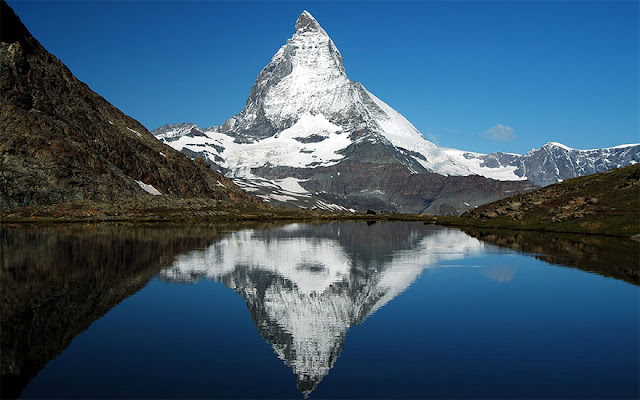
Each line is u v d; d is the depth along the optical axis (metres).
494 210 191.00
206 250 98.88
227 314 50.00
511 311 51.19
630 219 127.31
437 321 47.72
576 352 38.97
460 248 106.19
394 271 76.12
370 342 41.62
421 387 32.84
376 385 33.19
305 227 183.50
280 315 50.00
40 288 59.09
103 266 75.62
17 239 110.12
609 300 55.69
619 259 85.88
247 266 79.81
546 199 172.88
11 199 181.50
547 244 110.06
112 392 32.06
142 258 85.12
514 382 33.56
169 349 39.66
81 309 50.75
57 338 41.97
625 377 34.25
